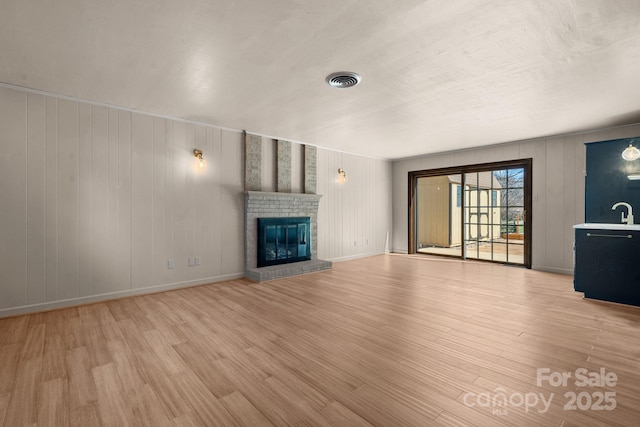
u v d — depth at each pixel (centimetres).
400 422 148
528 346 230
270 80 291
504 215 580
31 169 318
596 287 347
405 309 318
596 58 246
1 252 304
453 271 520
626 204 378
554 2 179
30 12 189
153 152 396
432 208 810
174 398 170
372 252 710
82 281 345
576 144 489
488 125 446
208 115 403
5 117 305
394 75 279
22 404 165
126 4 182
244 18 196
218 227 455
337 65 260
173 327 273
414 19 197
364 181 692
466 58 247
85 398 170
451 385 180
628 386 178
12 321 292
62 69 271
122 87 312
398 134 501
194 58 250
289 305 335
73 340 247
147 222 391
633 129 439
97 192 356
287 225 527
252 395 172
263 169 505
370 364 205
